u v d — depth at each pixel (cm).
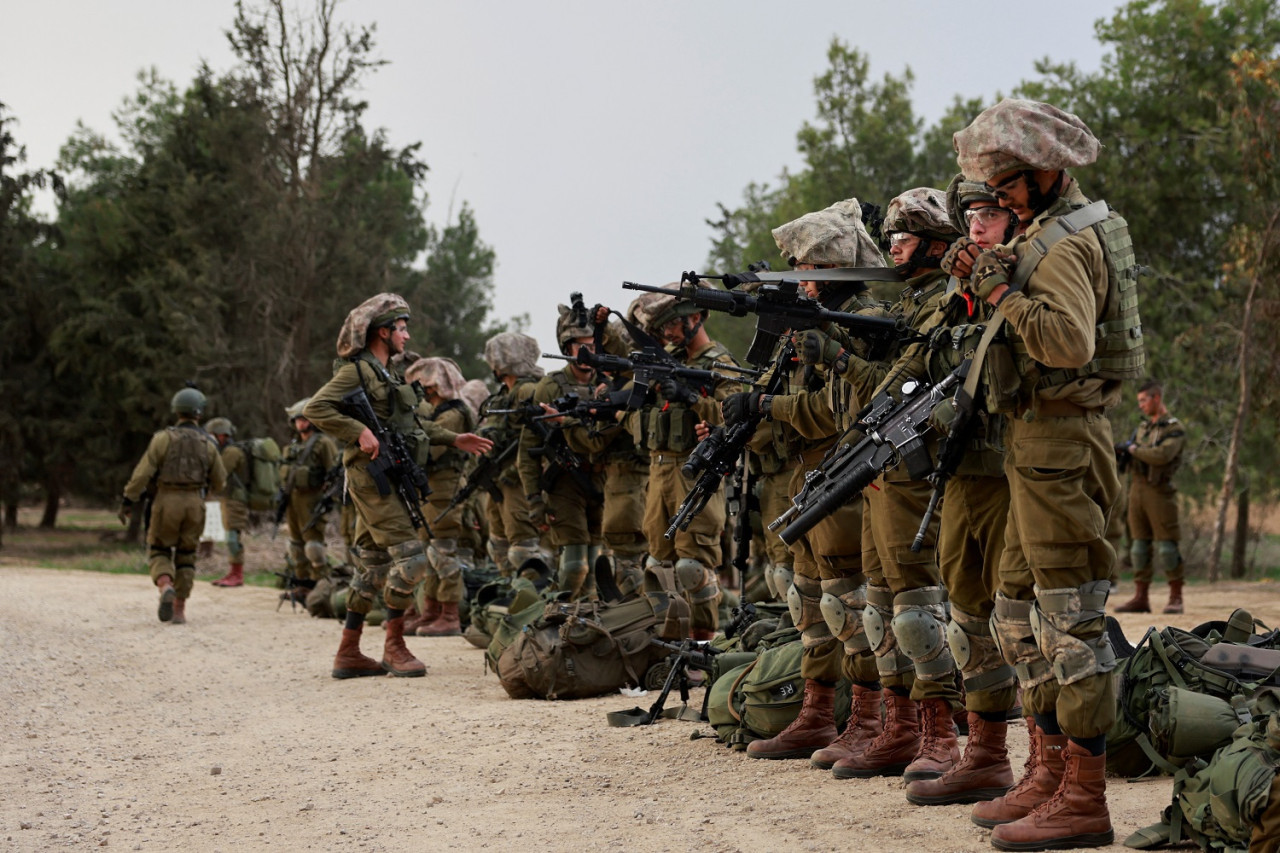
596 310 809
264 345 2869
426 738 627
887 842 388
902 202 468
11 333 3316
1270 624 1059
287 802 504
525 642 748
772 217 2438
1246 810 339
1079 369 364
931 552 459
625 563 848
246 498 1716
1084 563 368
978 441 396
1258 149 1775
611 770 532
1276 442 1944
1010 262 368
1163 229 2178
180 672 902
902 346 460
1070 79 2309
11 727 695
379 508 840
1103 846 372
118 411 3275
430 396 1102
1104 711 368
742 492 598
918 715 494
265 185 2917
